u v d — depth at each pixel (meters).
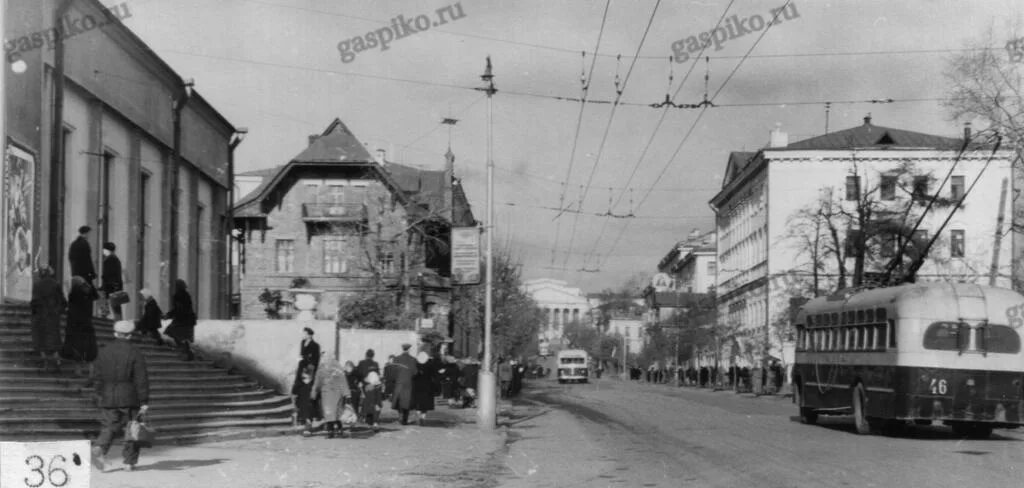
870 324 24.64
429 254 52.47
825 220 55.44
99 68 29.50
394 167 77.56
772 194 73.94
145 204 35.16
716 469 16.61
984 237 65.88
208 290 43.56
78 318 19.14
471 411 36.62
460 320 62.97
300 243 65.69
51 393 17.66
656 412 37.25
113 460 15.65
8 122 23.27
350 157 66.75
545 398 53.78
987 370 22.66
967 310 22.80
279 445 19.69
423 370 28.20
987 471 16.02
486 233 27.97
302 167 65.69
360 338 43.41
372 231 50.91
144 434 14.22
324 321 28.23
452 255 27.84
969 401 22.58
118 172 31.78
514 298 69.69
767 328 67.44
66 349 19.02
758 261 79.19
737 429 27.12
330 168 65.88
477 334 71.06
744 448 20.75
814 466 16.89
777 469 16.44
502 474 15.98
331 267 65.62
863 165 72.44
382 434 23.84
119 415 14.21
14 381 17.58
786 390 63.00
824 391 27.50
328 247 65.75
